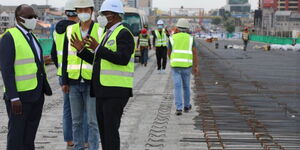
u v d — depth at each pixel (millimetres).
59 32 6836
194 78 16562
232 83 15625
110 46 5449
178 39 9766
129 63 5633
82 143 6594
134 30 26688
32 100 5633
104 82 5516
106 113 5562
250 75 18484
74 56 6320
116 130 5586
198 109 10578
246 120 9422
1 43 5496
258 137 7914
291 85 15359
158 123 8977
